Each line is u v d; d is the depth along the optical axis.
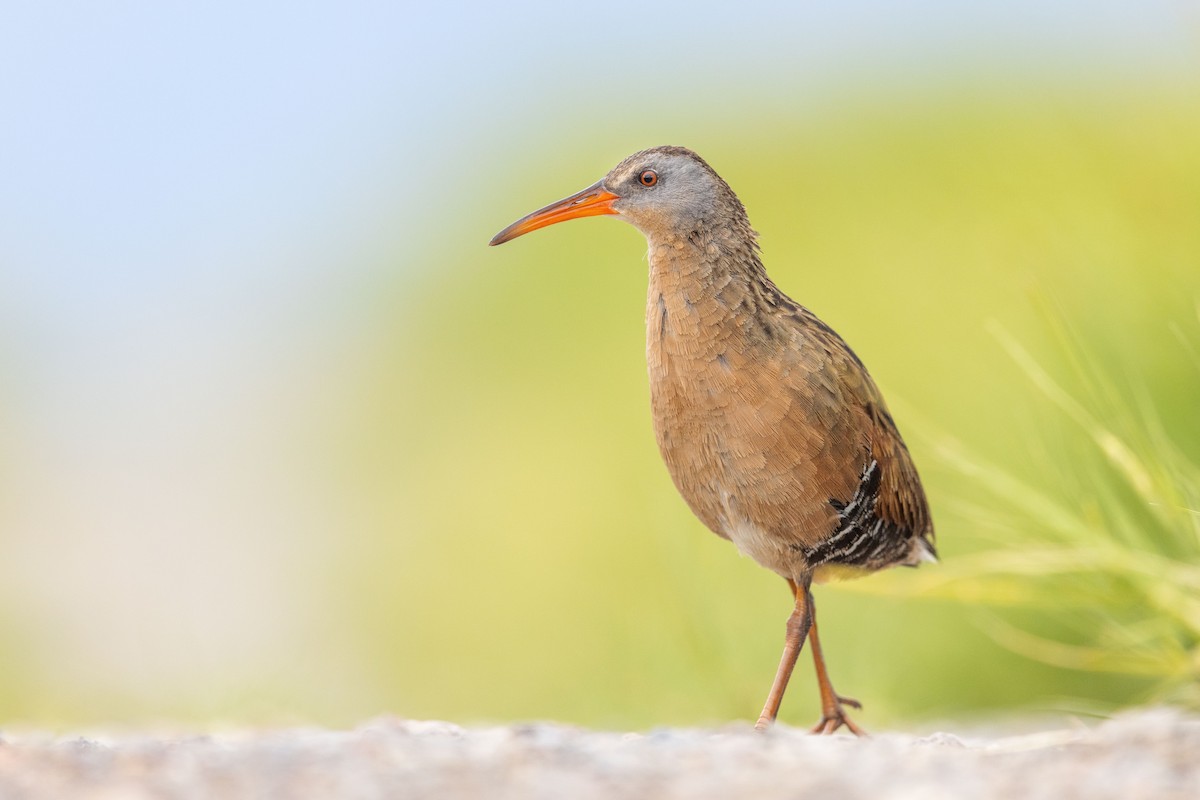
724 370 7.48
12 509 23.12
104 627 17.00
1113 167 10.39
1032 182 12.94
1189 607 7.47
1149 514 8.32
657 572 12.94
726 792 4.52
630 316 20.86
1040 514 7.84
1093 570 7.70
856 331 14.48
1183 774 4.48
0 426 27.66
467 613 15.05
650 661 10.64
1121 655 8.20
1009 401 10.36
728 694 9.95
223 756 4.91
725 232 7.70
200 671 11.70
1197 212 9.48
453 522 17.45
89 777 4.68
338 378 27.98
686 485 7.84
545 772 4.72
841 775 4.66
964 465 8.34
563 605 13.94
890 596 10.05
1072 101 15.99
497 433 19.83
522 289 23.89
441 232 30.06
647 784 4.61
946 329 12.73
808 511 7.54
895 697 10.12
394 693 13.98
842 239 17.69
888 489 7.89
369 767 4.78
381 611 16.11
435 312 26.22
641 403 16.36
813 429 7.40
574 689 12.00
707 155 24.56
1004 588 8.16
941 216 15.70
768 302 7.64
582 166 29.14
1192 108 10.27
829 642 10.25
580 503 15.55
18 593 18.47
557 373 20.78
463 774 4.71
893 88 21.89
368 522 20.16
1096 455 8.59
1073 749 4.82
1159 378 8.92
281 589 18.48
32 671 14.16
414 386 24.41
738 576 10.81
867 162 20.25
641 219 7.94
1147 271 9.37
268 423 27.06
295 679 11.81
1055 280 9.86
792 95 24.69
